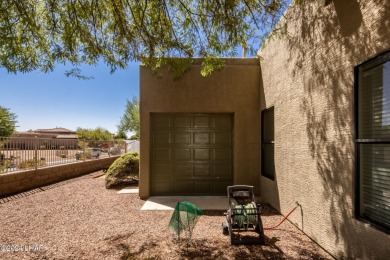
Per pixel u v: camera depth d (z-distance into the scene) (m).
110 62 5.20
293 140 5.34
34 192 8.45
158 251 4.03
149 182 7.93
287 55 5.67
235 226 4.56
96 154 15.77
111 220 5.61
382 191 3.06
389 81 2.97
